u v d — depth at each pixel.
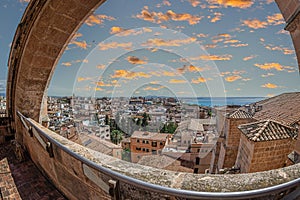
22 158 4.17
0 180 3.42
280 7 2.45
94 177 2.03
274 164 7.30
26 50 4.07
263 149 7.09
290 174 1.60
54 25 3.67
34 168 3.85
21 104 4.51
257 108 14.45
